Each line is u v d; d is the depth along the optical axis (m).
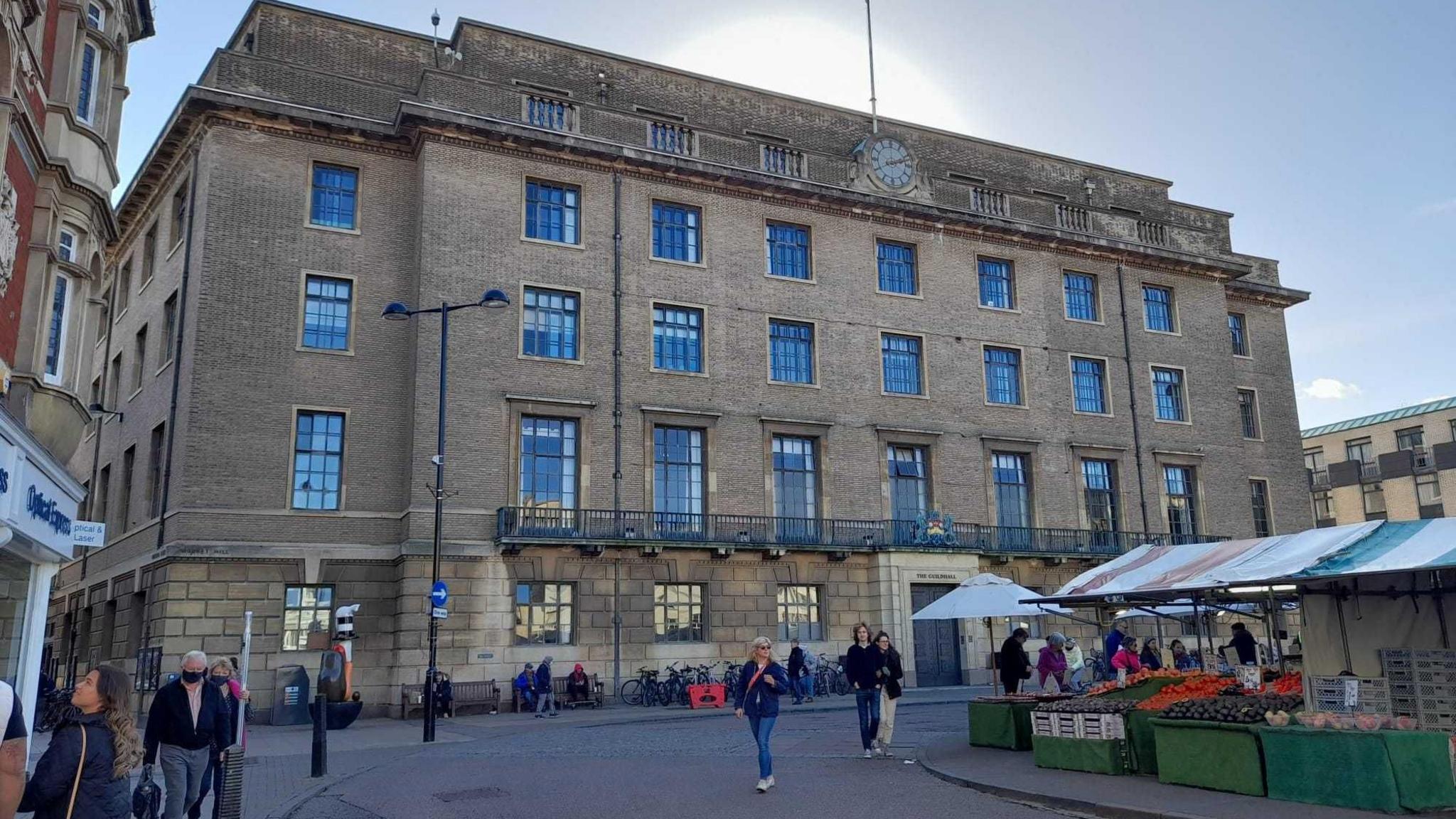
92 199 17.91
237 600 28.69
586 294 33.59
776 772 15.27
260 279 30.52
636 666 31.81
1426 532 12.33
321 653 29.27
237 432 29.48
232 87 31.03
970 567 37.34
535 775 15.56
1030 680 37.34
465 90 32.75
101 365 40.78
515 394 31.73
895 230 39.75
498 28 35.75
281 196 31.23
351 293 31.72
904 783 13.97
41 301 15.86
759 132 39.62
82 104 18.48
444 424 25.50
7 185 14.09
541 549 31.09
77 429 17.69
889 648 17.22
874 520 36.50
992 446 39.50
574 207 34.41
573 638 31.38
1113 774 13.71
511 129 32.72
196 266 30.58
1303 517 47.62
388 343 31.81
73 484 17.06
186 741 9.88
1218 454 44.53
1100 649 39.66
